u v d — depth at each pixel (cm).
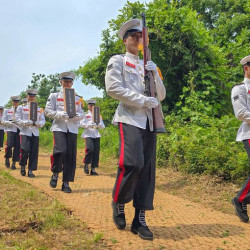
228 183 698
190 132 897
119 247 343
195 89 1162
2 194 579
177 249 341
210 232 400
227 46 1504
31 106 850
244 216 456
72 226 405
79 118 659
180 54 1198
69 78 676
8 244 343
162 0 1256
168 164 905
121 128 382
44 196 575
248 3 1634
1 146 1538
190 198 619
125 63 395
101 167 1060
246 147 470
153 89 387
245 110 465
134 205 386
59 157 643
